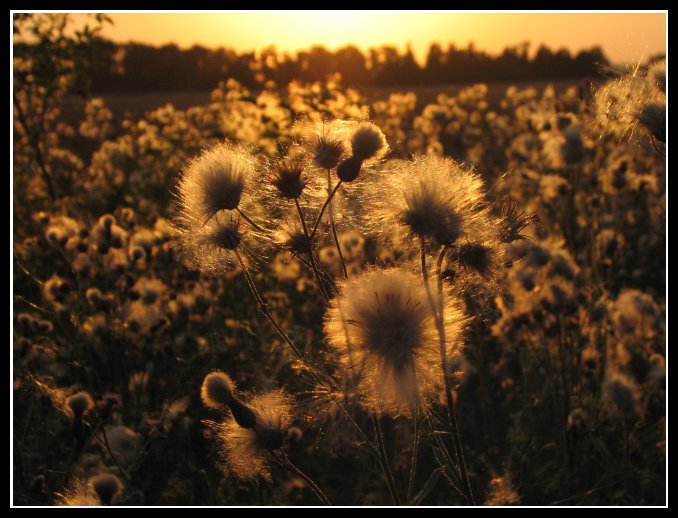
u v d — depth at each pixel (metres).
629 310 4.32
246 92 8.68
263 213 2.42
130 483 3.69
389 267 2.14
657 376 3.88
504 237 2.26
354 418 2.08
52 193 7.86
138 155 10.98
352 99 7.61
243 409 2.17
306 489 4.18
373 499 3.89
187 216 2.45
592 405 3.93
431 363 1.96
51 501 3.24
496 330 4.73
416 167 2.18
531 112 10.59
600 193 5.85
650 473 3.85
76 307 4.60
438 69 26.16
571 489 3.86
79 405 3.41
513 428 4.16
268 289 5.63
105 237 4.92
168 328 5.03
